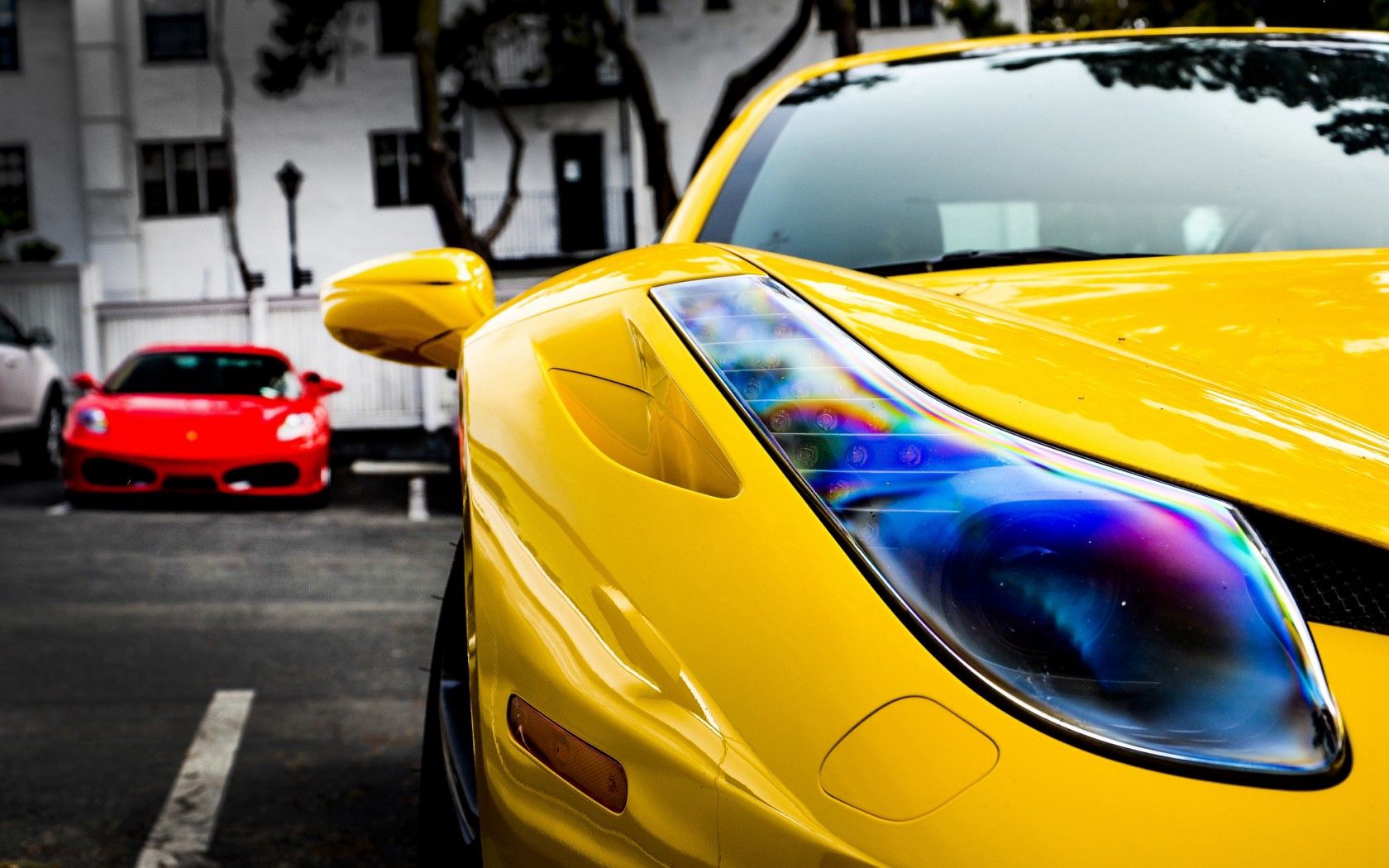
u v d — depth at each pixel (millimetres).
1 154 22812
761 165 1630
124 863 2561
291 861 2562
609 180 22328
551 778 791
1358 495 738
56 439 11008
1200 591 696
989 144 1571
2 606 5449
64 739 3467
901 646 699
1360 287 1041
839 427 814
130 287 22766
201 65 22625
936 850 648
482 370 1112
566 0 21375
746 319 946
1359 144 1495
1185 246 1375
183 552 6875
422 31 13477
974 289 1169
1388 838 619
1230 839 623
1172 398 829
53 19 22625
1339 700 664
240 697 3916
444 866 1139
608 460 889
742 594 753
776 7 21953
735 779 704
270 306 15586
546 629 825
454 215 13531
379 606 5445
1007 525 730
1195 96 1612
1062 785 646
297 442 8383
